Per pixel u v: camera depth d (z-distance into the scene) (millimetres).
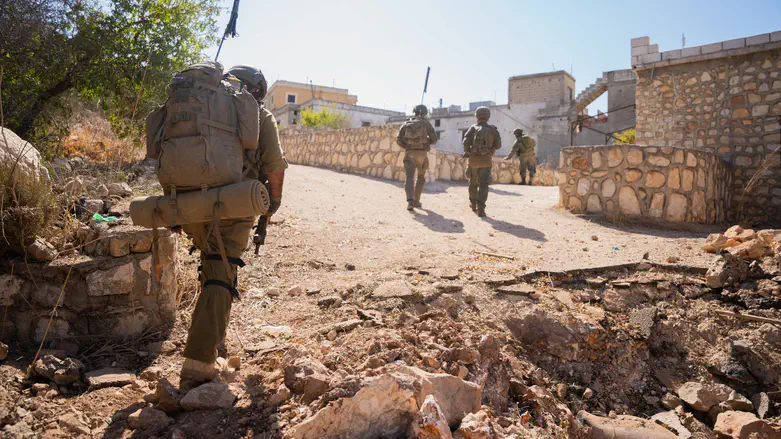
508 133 36312
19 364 2174
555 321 3186
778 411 2934
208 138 2039
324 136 13555
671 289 3842
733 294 3736
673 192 6461
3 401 1841
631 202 6637
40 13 5453
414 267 4090
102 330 2549
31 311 2418
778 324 3385
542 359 3074
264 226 2539
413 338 2654
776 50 8508
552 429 2410
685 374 3217
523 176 13305
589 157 7043
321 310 3195
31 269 2416
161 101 6574
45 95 5828
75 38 6043
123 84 6473
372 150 11516
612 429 2584
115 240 2553
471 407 2172
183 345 2607
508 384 2613
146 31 6719
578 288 3834
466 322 3088
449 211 7312
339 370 2277
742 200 8258
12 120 5332
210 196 2006
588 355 3148
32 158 2658
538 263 4223
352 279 3719
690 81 9477
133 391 2104
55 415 1846
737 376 3133
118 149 5480
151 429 1830
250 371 2350
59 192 3133
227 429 1854
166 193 2141
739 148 8922
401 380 1907
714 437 2768
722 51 8938
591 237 5434
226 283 2084
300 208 6242
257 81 2590
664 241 5309
